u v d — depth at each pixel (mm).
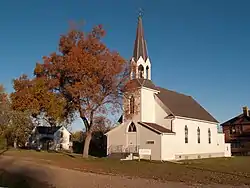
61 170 29172
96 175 26141
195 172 28641
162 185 21266
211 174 27188
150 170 29969
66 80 40500
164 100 50156
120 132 47188
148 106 47875
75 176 25906
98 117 39656
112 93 39438
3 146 42125
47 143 86250
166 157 43281
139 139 45000
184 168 32062
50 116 47281
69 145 81375
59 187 21859
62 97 41094
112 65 38906
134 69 42500
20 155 44469
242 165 37125
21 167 31406
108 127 55062
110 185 21719
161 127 47219
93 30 40375
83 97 37625
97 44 39688
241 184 21516
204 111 60094
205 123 55812
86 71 37812
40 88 44188
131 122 46562
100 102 38625
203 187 20297
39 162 35625
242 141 71562
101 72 38281
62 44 40844
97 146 64938
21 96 47906
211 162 42031
